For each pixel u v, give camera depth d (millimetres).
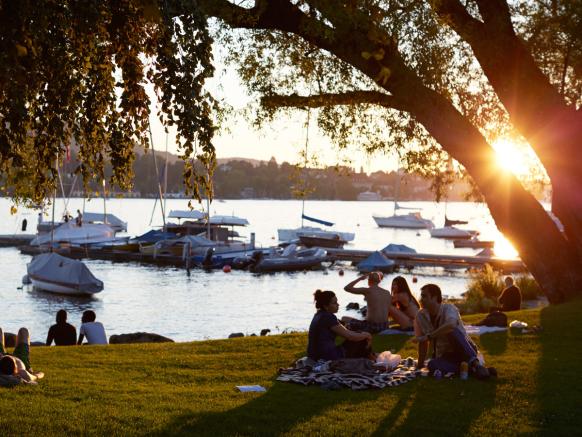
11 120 6957
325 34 13258
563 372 10453
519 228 19531
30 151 8844
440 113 18234
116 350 13609
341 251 67812
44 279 46469
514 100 18531
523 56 18422
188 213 86000
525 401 8906
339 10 12906
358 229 143625
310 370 10547
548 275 19562
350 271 61594
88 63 8664
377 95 18516
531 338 13531
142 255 66375
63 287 45438
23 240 81938
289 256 62781
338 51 16891
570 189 18531
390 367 10453
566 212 19594
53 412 8117
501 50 18156
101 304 42781
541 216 19625
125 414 8094
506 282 21688
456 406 8656
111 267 62188
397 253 64812
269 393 9305
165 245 66438
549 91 18391
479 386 9648
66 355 12852
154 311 39969
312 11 13273
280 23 16156
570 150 18266
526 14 19359
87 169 8945
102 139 8906
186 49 7344
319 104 18797
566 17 17859
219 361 12047
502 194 19312
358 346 10953
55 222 86688
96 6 7648
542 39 19531
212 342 14641
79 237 75188
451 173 21781
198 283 52219
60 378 10211
